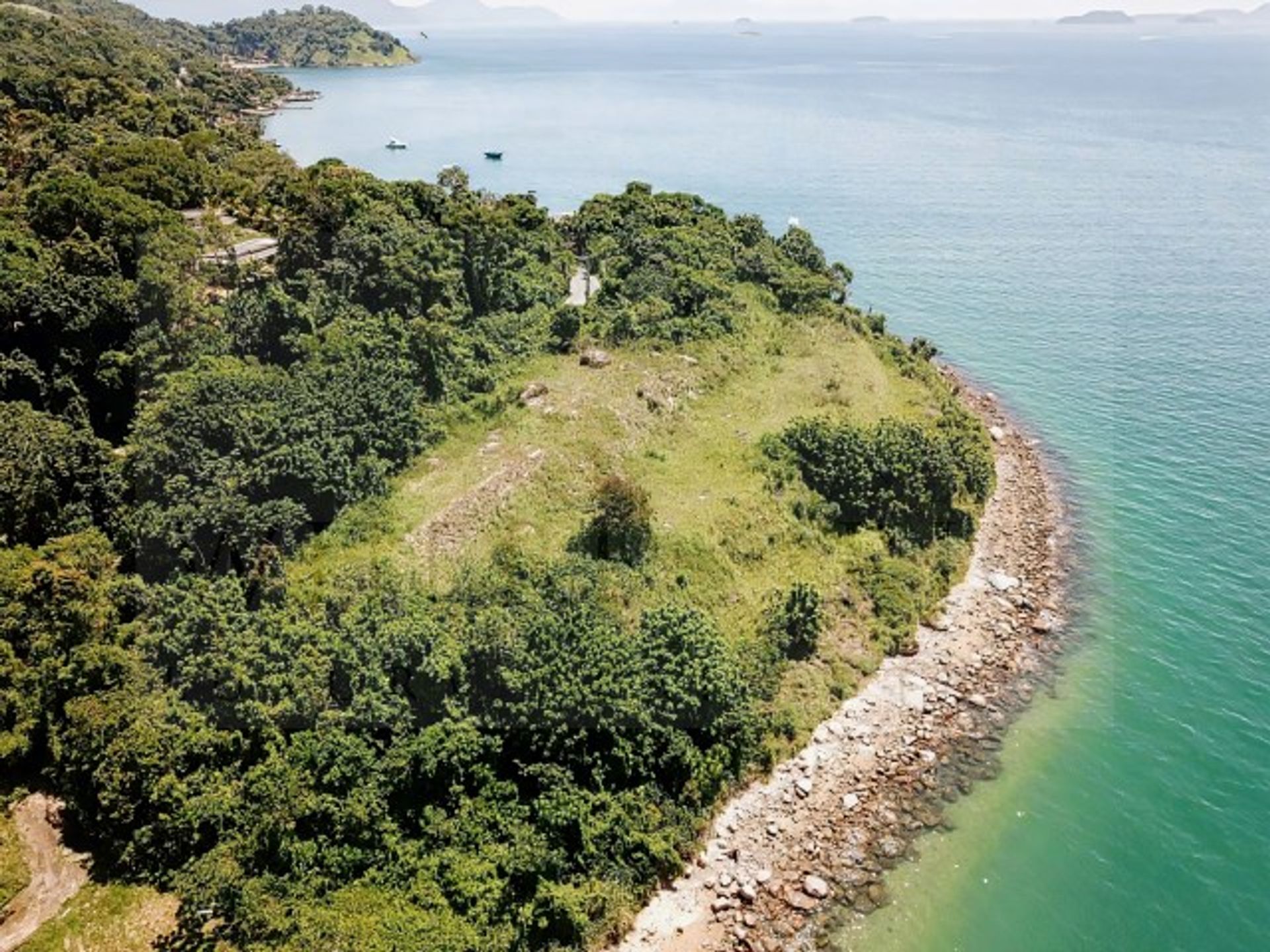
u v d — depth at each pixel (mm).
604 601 52250
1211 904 42250
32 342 63500
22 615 44625
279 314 68750
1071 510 72500
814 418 73188
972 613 61344
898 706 53625
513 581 51031
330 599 48344
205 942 37781
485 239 85812
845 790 48344
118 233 72625
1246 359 98500
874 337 96188
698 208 116250
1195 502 72875
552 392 73062
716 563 58750
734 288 95500
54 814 43281
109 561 50594
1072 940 41031
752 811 47062
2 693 42906
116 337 66250
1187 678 55281
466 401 71938
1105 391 92312
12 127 112938
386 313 74625
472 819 41500
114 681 43844
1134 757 50000
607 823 42531
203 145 116500
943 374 95500
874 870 44281
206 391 59250
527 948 39844
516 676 43844
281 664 43844
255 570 50812
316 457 57688
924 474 67000
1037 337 106688
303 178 91125
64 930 38625
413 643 44156
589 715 43719
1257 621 59469
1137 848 45031
